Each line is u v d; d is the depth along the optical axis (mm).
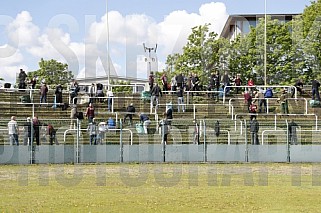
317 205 24016
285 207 23500
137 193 27359
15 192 27797
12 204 24031
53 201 24844
